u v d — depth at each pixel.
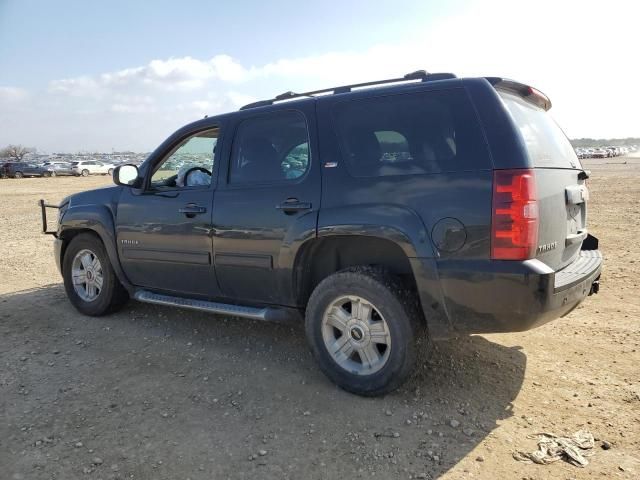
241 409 3.36
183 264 4.39
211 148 4.54
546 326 4.79
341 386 3.55
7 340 4.66
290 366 4.01
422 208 3.16
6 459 2.83
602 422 3.14
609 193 18.69
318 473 2.70
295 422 3.19
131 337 4.70
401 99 3.38
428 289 3.15
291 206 3.65
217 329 4.85
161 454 2.88
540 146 3.35
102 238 4.99
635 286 6.02
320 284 3.57
